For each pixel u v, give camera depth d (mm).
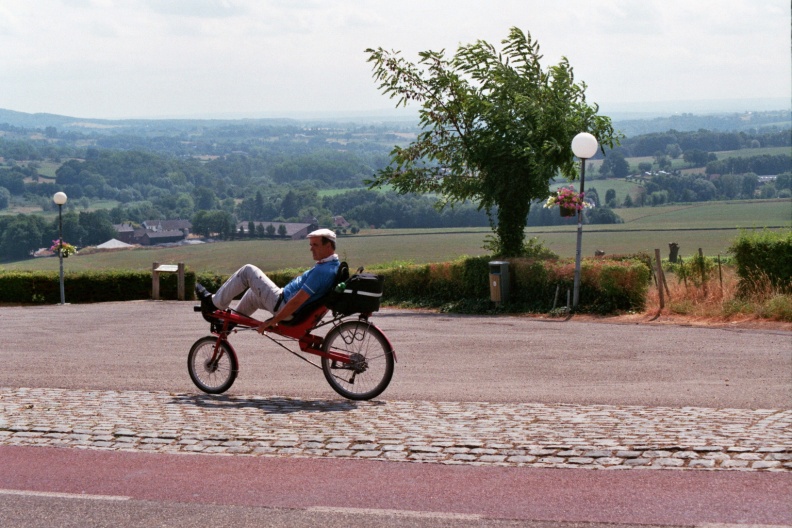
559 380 9578
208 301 8391
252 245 139125
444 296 24047
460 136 25797
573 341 13742
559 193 19344
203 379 8555
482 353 12375
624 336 14344
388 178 26328
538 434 6129
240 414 7125
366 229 140500
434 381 9531
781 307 15422
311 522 4422
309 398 8109
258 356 12156
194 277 31828
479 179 25672
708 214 130750
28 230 139375
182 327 17906
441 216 139125
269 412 7230
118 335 16109
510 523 4355
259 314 21172
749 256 17156
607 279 18984
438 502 4703
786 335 13742
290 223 160750
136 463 5582
